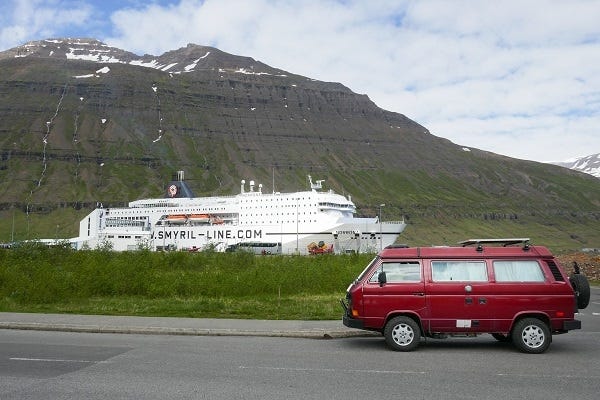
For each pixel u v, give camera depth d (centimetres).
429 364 1295
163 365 1259
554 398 987
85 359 1325
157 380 1108
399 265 1547
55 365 1252
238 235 10006
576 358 1386
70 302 2577
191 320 2002
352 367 1252
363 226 9344
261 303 2602
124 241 10488
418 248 1576
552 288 1482
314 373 1184
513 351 1493
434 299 1498
